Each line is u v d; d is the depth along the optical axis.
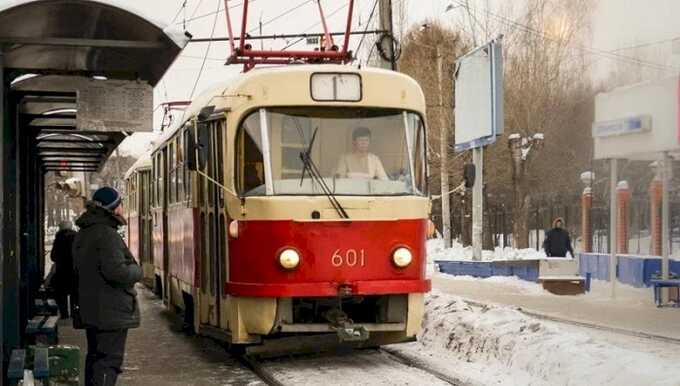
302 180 9.87
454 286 21.30
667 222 16.39
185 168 12.55
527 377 9.27
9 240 9.34
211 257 10.95
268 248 9.65
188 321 13.09
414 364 10.55
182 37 8.16
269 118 9.94
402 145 10.29
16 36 8.05
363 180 10.03
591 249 25.53
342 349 11.44
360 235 9.80
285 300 9.78
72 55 8.88
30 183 13.73
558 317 14.33
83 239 7.62
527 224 33.91
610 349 9.05
